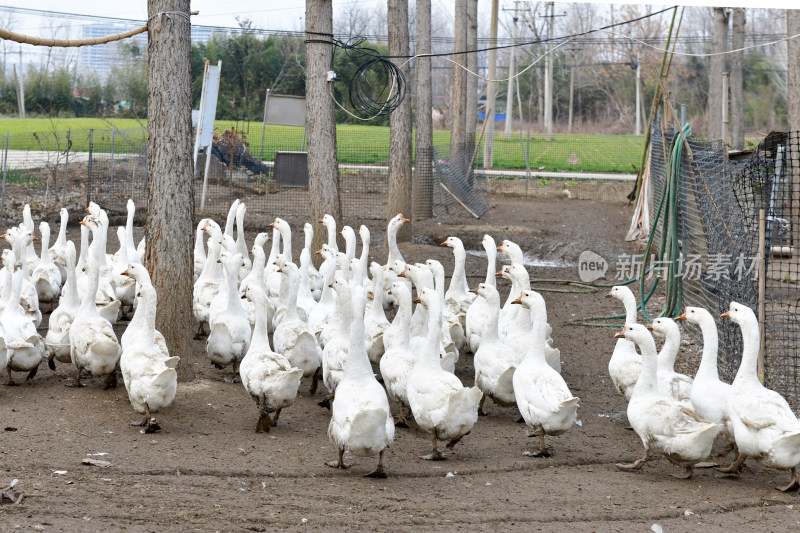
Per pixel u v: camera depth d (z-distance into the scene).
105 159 29.97
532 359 8.19
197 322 12.90
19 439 7.54
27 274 12.35
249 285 8.96
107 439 7.79
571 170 44.44
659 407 7.27
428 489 6.87
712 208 12.66
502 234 23.19
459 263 12.41
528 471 7.52
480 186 30.25
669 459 7.34
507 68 78.50
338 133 46.50
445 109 79.31
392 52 21.00
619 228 25.19
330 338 10.18
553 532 5.93
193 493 6.45
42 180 27.56
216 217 23.69
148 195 10.24
